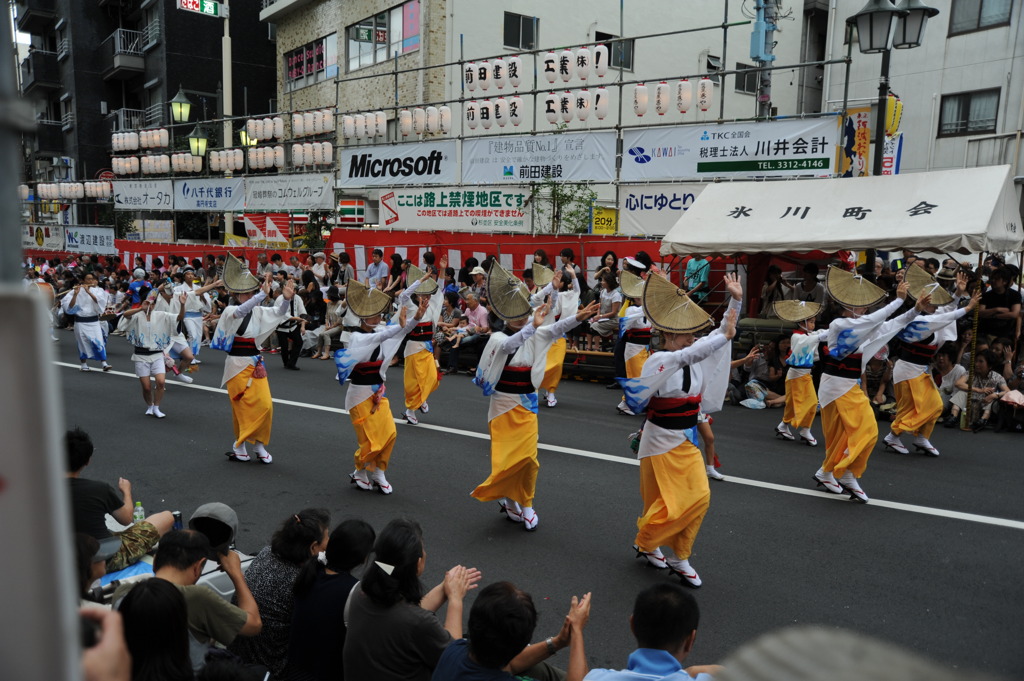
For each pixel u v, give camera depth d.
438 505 7.05
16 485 0.75
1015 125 19.66
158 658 2.74
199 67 31.09
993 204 9.79
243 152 23.66
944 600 5.15
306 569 3.69
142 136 25.78
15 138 0.84
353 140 24.16
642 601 3.17
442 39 20.94
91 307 13.88
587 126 21.72
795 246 10.77
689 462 5.49
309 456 8.61
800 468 8.08
